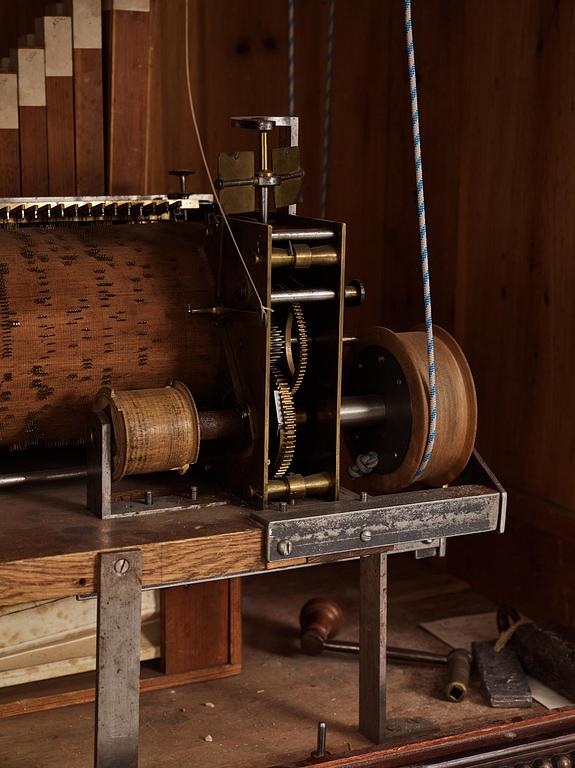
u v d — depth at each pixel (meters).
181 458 2.33
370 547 2.44
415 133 2.42
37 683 2.96
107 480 2.32
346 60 4.04
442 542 2.62
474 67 3.65
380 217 4.19
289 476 2.45
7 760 2.66
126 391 2.35
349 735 2.83
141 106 3.08
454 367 2.61
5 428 2.47
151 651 3.07
